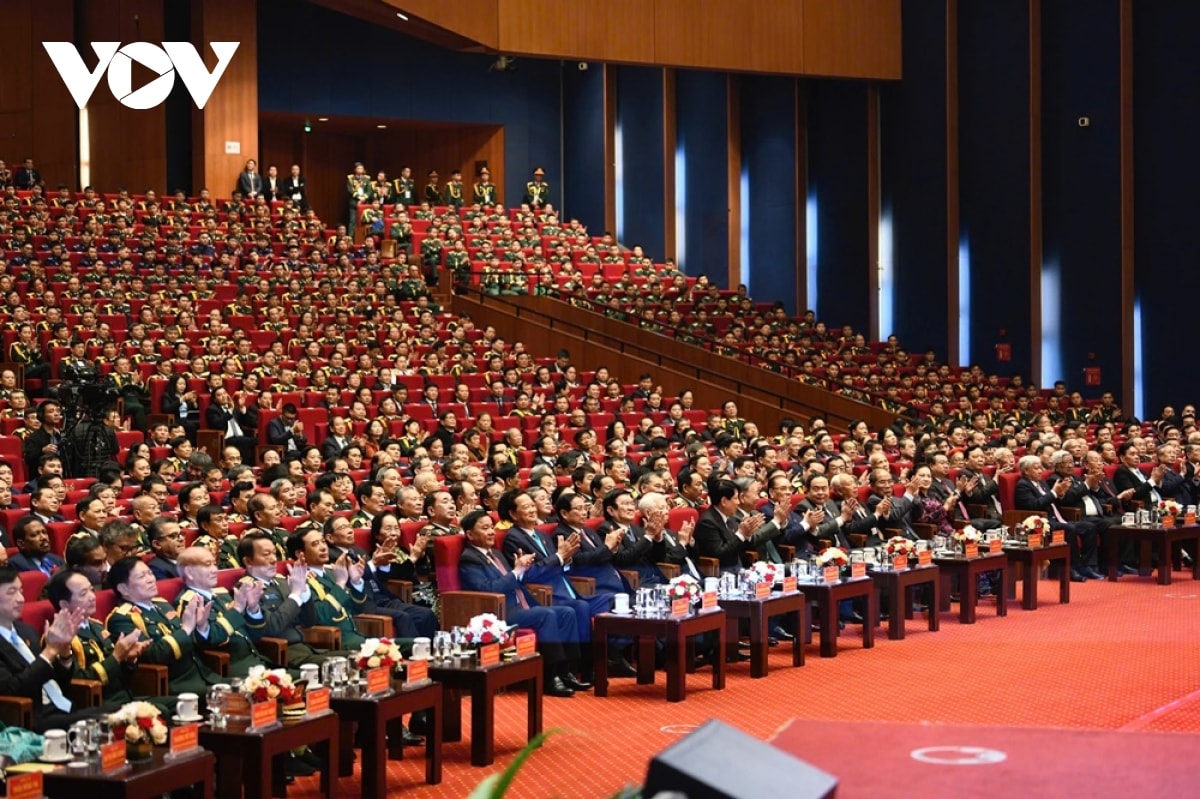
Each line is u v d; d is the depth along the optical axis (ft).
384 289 81.56
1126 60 86.63
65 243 78.28
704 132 108.68
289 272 79.77
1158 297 85.61
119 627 24.21
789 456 58.44
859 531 43.47
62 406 55.26
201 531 31.99
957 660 35.32
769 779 10.25
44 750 20.26
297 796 24.41
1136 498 53.98
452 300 87.15
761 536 38.45
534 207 103.71
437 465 48.73
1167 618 41.27
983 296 93.81
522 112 114.11
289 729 22.21
